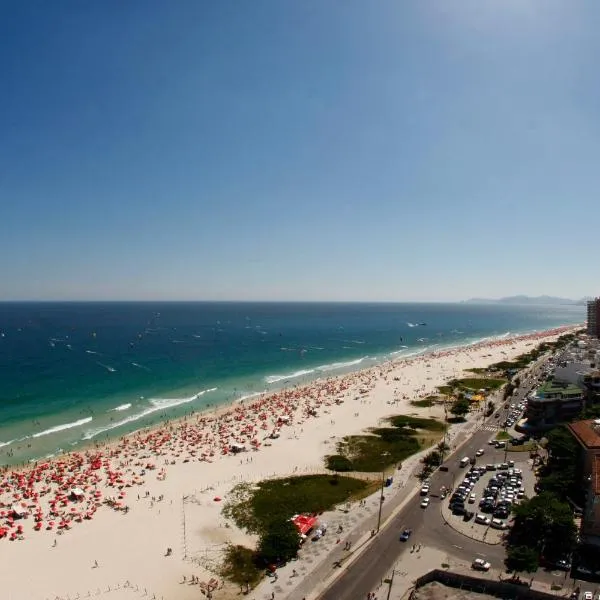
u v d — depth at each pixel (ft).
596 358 616.80
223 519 267.80
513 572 205.05
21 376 645.51
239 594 199.82
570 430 308.40
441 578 204.23
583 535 220.64
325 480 319.68
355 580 204.33
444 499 280.10
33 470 338.13
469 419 456.04
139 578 215.31
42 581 213.87
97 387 590.96
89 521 267.80
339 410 507.30
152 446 390.21
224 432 427.33
